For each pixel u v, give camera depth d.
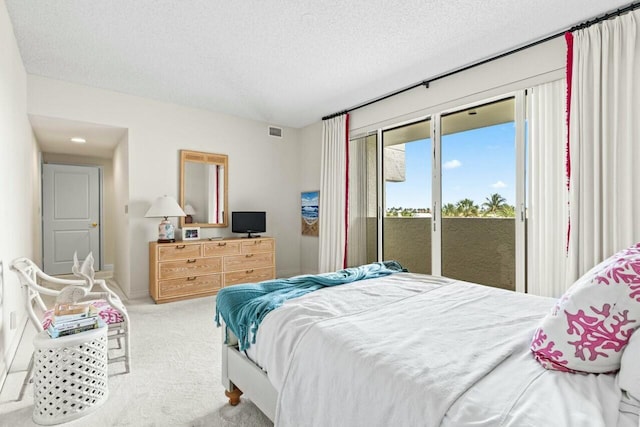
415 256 3.92
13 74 2.67
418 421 0.88
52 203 5.64
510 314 1.51
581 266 2.51
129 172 4.07
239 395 1.81
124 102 4.04
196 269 4.12
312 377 1.20
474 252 3.37
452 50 2.97
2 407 1.82
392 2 2.30
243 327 1.63
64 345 1.70
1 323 2.11
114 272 5.59
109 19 2.50
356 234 4.55
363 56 3.08
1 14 2.20
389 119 4.09
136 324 3.14
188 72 3.44
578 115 2.52
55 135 4.45
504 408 0.82
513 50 2.95
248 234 4.79
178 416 1.72
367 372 1.05
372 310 1.58
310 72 3.43
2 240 2.21
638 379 0.83
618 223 2.35
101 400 1.82
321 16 2.46
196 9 2.38
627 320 0.91
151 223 4.25
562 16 2.47
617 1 2.29
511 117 3.09
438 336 1.24
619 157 2.36
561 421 0.75
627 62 2.31
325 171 4.93
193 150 4.57
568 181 2.57
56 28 2.62
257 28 2.62
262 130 5.25
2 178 2.23
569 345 0.98
